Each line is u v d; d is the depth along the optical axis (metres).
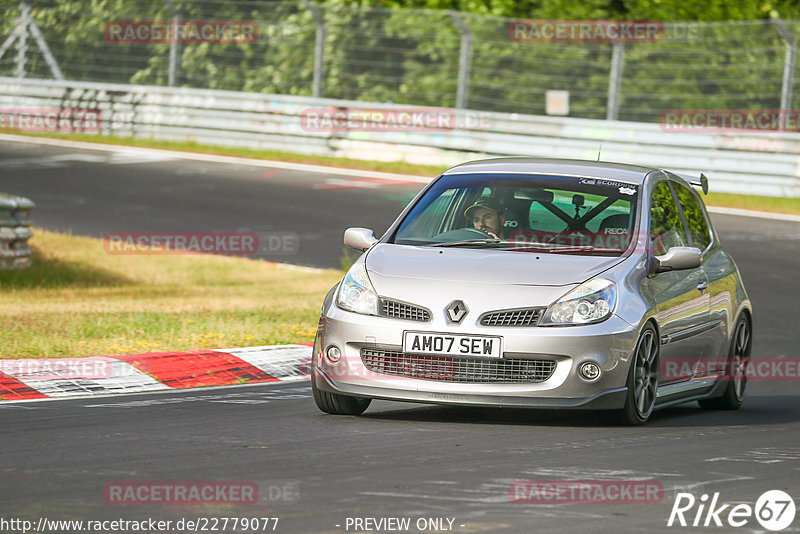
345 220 75.38
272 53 118.81
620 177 31.77
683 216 33.19
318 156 102.62
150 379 33.53
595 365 27.09
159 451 23.98
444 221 30.73
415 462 23.22
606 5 124.38
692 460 24.23
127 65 121.50
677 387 30.59
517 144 96.69
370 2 120.19
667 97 107.75
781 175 88.62
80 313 45.09
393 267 28.58
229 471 22.14
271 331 41.75
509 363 27.09
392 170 96.62
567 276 27.95
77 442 24.81
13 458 23.08
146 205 78.81
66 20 122.25
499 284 27.62
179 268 61.25
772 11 121.56
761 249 69.06
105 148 103.44
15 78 115.56
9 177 87.31
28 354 35.44
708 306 32.12
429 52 114.81
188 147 106.00
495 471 22.52
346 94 117.31
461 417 29.05
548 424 28.20
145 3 121.19
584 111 111.44
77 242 66.88
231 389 33.12
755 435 28.03
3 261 58.28
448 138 98.69
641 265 29.25
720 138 90.94
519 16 123.31
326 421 28.02
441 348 27.09
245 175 91.44
